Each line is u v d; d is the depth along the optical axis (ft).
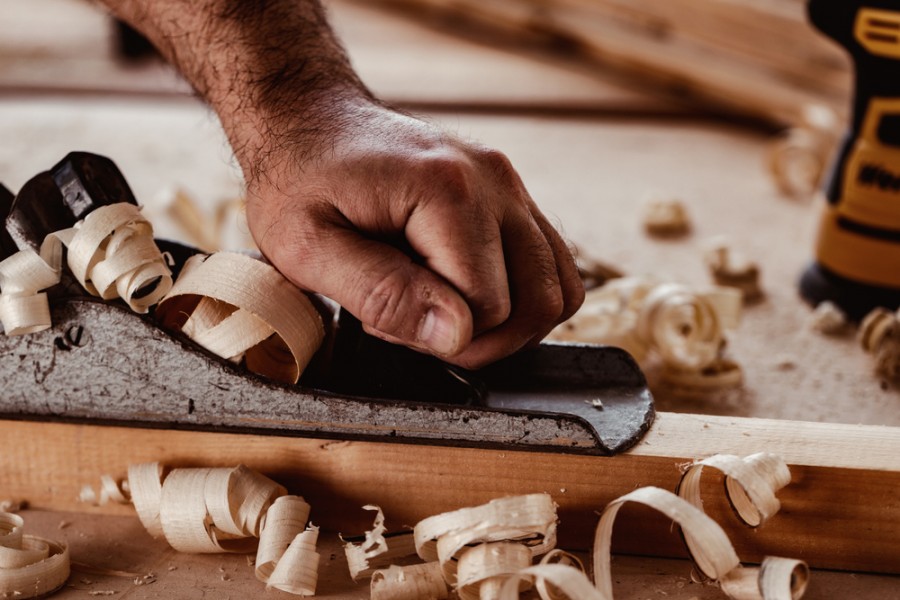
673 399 5.09
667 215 7.98
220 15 4.13
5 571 3.18
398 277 3.26
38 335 3.50
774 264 7.27
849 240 5.99
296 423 3.51
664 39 12.31
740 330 6.03
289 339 3.49
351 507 3.63
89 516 3.78
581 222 8.14
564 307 3.74
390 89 11.79
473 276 3.25
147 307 3.52
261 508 3.44
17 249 3.67
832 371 5.46
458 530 3.16
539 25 13.93
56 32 13.67
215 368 3.48
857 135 5.83
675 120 11.67
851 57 5.67
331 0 15.88
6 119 10.32
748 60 11.34
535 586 3.23
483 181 3.42
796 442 3.45
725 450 3.42
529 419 3.39
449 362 3.63
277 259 3.52
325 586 3.35
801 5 10.73
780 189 9.25
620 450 3.41
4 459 3.73
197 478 3.47
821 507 3.37
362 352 3.60
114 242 3.44
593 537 3.53
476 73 12.68
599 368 3.90
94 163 3.62
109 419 3.60
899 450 3.40
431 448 3.47
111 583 3.35
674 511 3.09
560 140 10.68
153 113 10.80
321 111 3.76
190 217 6.89
